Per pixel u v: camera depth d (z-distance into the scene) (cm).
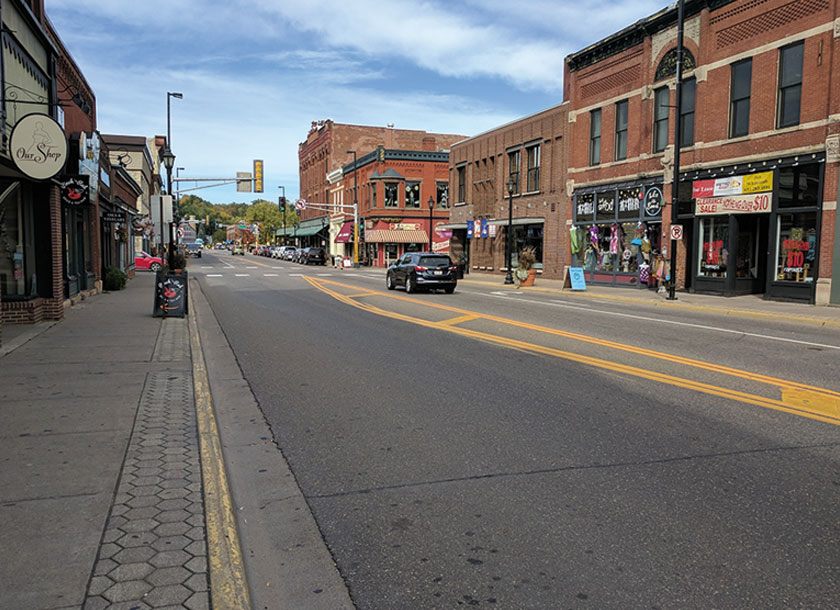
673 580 335
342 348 1058
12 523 370
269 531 395
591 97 2883
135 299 1888
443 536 387
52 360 888
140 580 311
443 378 823
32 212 1309
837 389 758
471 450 543
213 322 1416
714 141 2200
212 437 544
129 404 651
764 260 2214
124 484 434
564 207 3119
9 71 1092
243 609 293
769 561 355
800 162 1872
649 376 829
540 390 755
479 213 4047
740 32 2088
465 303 1883
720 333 1241
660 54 2448
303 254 6200
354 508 428
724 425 610
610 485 464
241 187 4094
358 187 6266
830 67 1789
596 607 312
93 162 1555
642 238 2575
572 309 1719
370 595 324
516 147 3575
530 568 349
